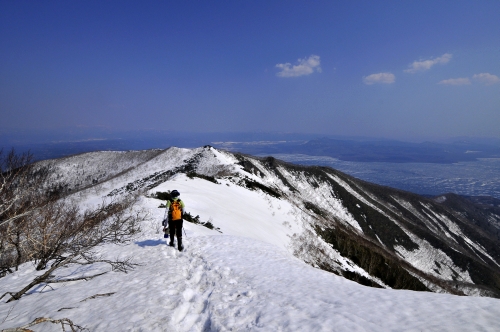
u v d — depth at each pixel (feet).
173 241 29.99
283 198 155.63
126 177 209.26
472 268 214.69
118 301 16.84
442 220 350.64
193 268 23.75
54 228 26.37
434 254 226.38
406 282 122.72
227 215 76.07
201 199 79.46
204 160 193.77
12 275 24.79
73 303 17.30
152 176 180.45
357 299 15.21
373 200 306.55
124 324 13.84
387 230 240.94
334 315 12.94
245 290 17.95
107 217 36.99
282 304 15.12
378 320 12.32
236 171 159.53
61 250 26.32
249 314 14.29
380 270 122.72
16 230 24.04
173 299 16.88
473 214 480.64
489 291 186.39
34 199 24.95
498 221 482.28
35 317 15.97
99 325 14.05
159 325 13.69
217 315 14.64
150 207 54.34
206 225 59.72
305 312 13.75
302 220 128.98
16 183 23.38
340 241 129.39
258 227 82.23
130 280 20.76
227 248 30.14
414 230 255.50
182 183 91.45
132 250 29.17
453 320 11.73
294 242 90.63
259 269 22.77
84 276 22.85
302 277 20.66
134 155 285.43
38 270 25.76
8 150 23.57
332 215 219.61
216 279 20.71
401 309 13.35
